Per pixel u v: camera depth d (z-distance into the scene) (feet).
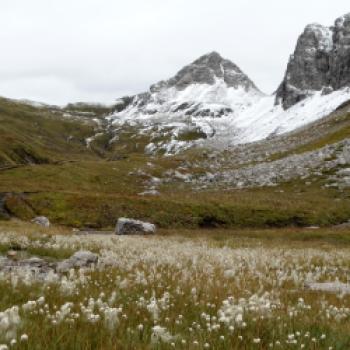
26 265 53.21
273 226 219.41
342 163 351.67
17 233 92.12
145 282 35.40
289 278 47.73
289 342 20.27
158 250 69.87
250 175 383.04
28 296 27.68
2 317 18.17
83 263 50.03
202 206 232.53
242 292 34.76
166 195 287.28
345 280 54.08
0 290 28.30
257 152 534.78
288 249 100.78
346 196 280.72
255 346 19.77
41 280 34.09
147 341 19.02
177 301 29.53
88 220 220.64
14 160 553.23
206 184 380.78
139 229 172.86
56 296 27.73
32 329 18.44
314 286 44.68
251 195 290.76
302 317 26.73
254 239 148.15
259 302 26.99
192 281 37.99
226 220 223.51
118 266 47.73
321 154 389.39
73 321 20.06
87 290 30.30
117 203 233.55
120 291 32.22
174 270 46.62
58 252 66.28
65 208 229.66
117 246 76.69
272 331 22.04
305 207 241.76
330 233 161.99
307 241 148.87
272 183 339.98
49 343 17.19
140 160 484.33
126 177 386.32
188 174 414.62
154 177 398.62
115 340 18.26
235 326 22.09
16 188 258.78
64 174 354.33
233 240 138.92
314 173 341.82
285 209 234.58
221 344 19.16
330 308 29.96
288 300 34.45
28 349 16.34
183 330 21.76
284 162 399.44
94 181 359.66
